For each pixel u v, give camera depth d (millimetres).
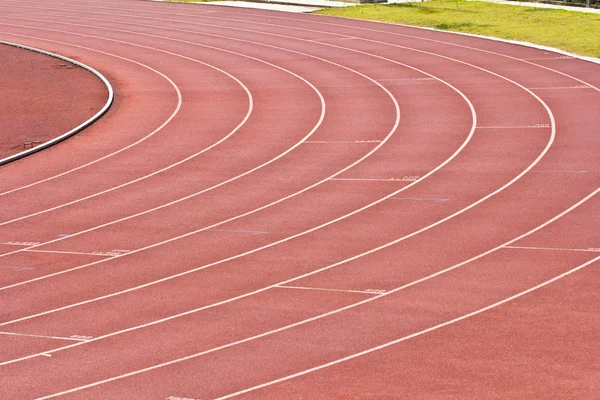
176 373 19391
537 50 56750
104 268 26594
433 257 25938
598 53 54500
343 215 30172
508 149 36750
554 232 27422
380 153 37281
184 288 24656
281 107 45781
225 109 45969
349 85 49781
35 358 20578
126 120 44750
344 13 73375
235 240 28375
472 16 68812
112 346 21062
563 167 33969
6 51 63469
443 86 48531
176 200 32844
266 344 20703
